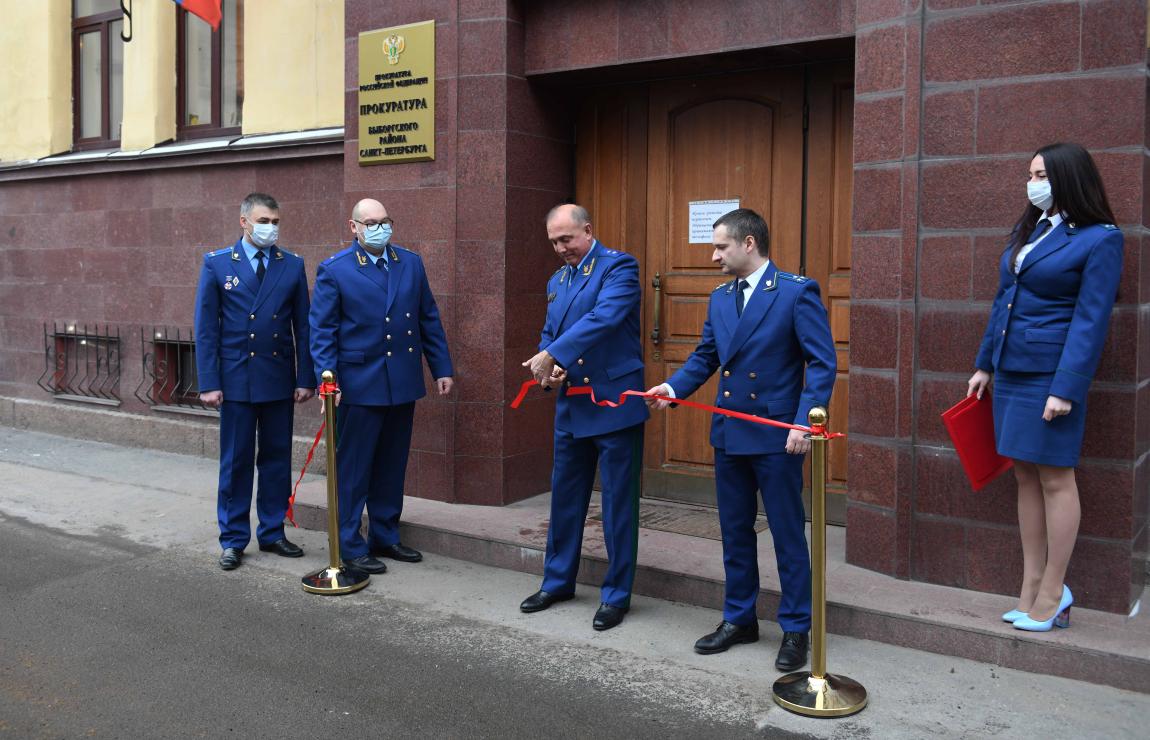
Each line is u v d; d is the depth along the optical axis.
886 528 4.46
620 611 4.32
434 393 5.88
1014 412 3.72
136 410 8.16
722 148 5.61
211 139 7.77
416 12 5.83
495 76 5.63
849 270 5.27
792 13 4.90
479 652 4.03
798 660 3.82
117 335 8.22
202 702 3.58
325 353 4.89
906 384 4.35
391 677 3.79
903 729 3.35
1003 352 3.75
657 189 5.82
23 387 8.93
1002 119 4.10
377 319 4.94
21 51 8.84
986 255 4.16
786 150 5.41
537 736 3.33
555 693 3.65
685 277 5.75
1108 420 3.92
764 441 3.79
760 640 4.14
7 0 8.91
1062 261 3.59
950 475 4.29
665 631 4.24
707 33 5.15
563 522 4.49
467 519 5.48
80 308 8.45
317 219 6.94
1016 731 3.32
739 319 3.87
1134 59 3.84
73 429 8.48
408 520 5.46
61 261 8.54
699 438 5.79
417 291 5.12
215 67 7.80
